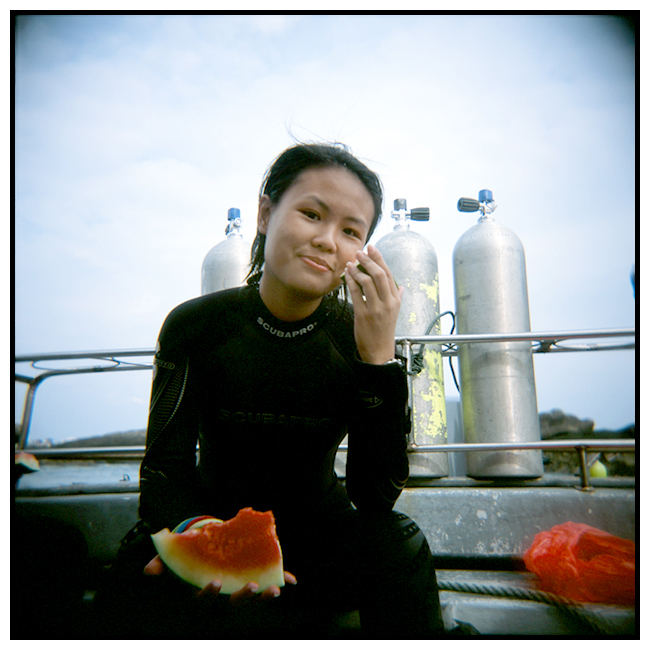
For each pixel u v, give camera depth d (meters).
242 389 0.91
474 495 1.49
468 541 1.46
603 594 1.10
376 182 0.89
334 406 0.94
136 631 0.80
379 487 0.87
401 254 1.79
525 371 1.71
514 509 1.47
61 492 1.57
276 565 0.76
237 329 0.94
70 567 1.19
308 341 0.94
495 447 1.50
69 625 0.94
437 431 1.67
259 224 0.94
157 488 0.83
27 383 1.90
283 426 0.92
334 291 1.03
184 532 0.79
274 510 0.95
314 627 0.89
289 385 0.92
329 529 0.95
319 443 0.95
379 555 0.87
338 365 0.95
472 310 1.74
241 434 0.92
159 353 0.94
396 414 0.85
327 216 0.80
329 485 1.02
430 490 1.51
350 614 0.95
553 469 2.37
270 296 0.90
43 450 1.81
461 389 1.78
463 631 0.97
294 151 0.87
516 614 1.08
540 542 1.27
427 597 0.86
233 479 0.94
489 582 1.24
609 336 1.47
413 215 1.89
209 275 1.89
